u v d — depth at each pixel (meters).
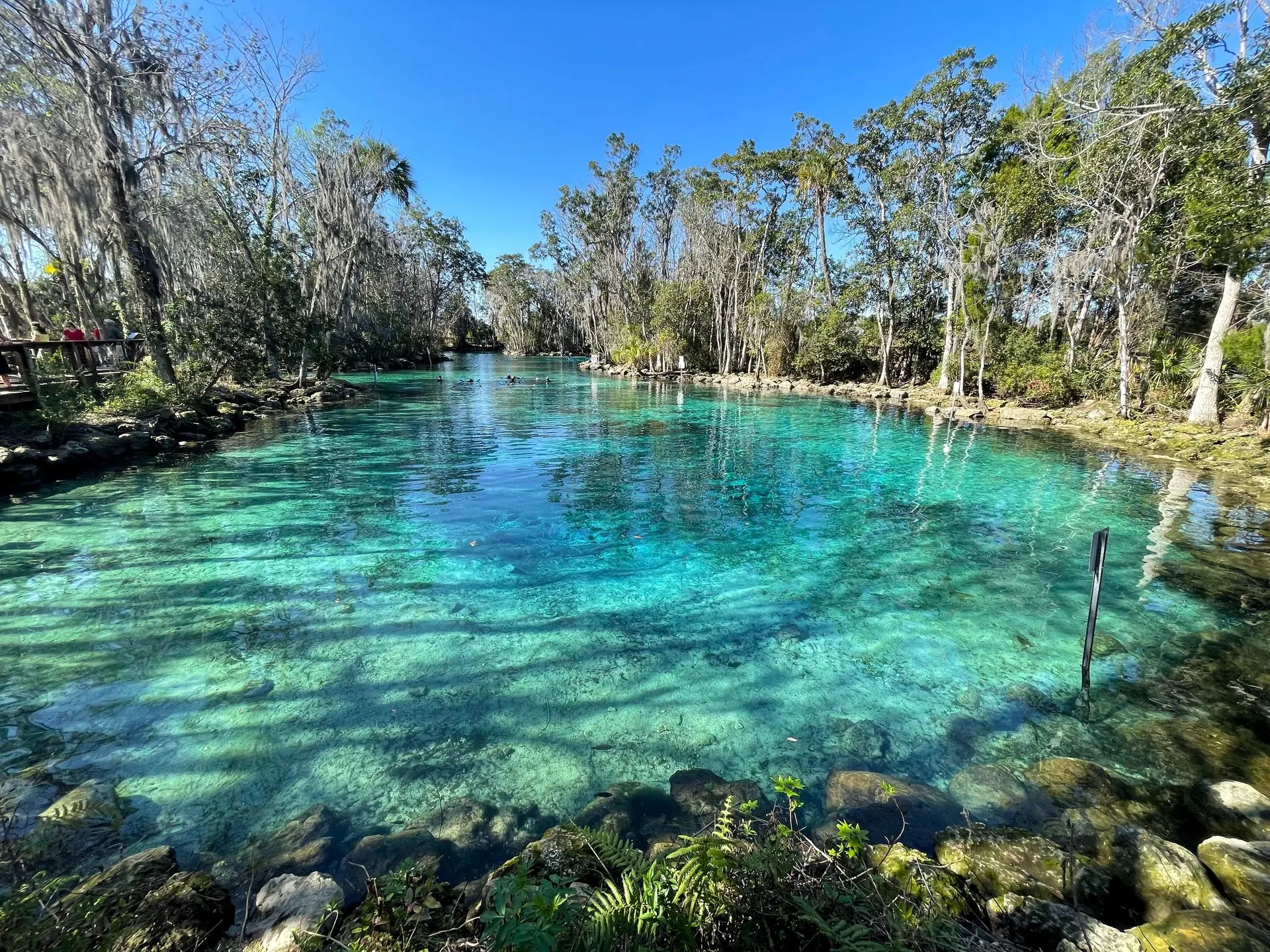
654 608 5.74
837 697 4.30
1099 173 15.20
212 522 8.11
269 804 3.20
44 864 2.69
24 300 18.00
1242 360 13.02
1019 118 21.48
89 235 18.66
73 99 15.22
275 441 14.34
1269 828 2.80
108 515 8.32
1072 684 4.45
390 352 43.41
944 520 8.54
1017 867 2.58
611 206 44.44
